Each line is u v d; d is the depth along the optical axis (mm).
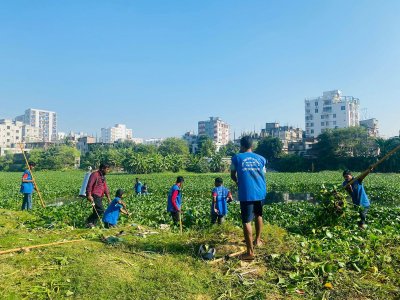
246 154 6363
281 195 31547
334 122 130750
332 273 5531
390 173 72938
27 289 4773
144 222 13688
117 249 6566
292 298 4898
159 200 23203
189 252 6348
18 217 11922
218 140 187250
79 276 5094
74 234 8359
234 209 17281
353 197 10273
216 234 7027
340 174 66562
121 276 5145
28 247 6590
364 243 7270
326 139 88875
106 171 11266
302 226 10430
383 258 6234
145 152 120875
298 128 140625
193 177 61969
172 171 95938
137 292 4711
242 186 6117
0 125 165375
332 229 9062
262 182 6227
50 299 4508
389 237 7652
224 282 5199
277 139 100500
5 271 5344
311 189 35938
